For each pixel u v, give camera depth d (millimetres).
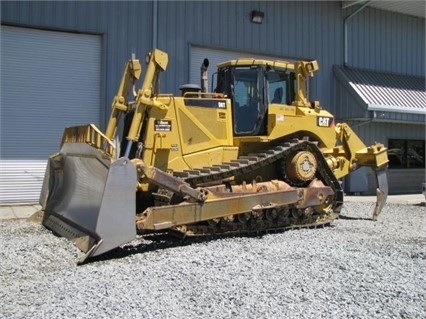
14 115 12375
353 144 10359
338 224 9453
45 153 12703
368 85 17078
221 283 4984
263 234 8039
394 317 4141
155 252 6590
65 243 6793
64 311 4168
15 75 12359
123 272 5441
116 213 6234
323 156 9008
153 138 7492
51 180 8367
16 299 4520
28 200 12531
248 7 15328
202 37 14492
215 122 8125
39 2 12352
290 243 7176
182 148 7770
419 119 17281
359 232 8477
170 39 13992
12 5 12062
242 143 8555
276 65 8688
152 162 7477
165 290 4766
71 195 7504
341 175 10148
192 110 7906
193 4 14352
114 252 6633
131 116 7699
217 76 8852
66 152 7539
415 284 5066
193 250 6629
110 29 13195
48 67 12695
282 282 5059
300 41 16469
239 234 7902
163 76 13891
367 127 17812
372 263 5887
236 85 8516
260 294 4656
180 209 7090
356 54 17906
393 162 18516
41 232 7715
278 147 8445
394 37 19047
